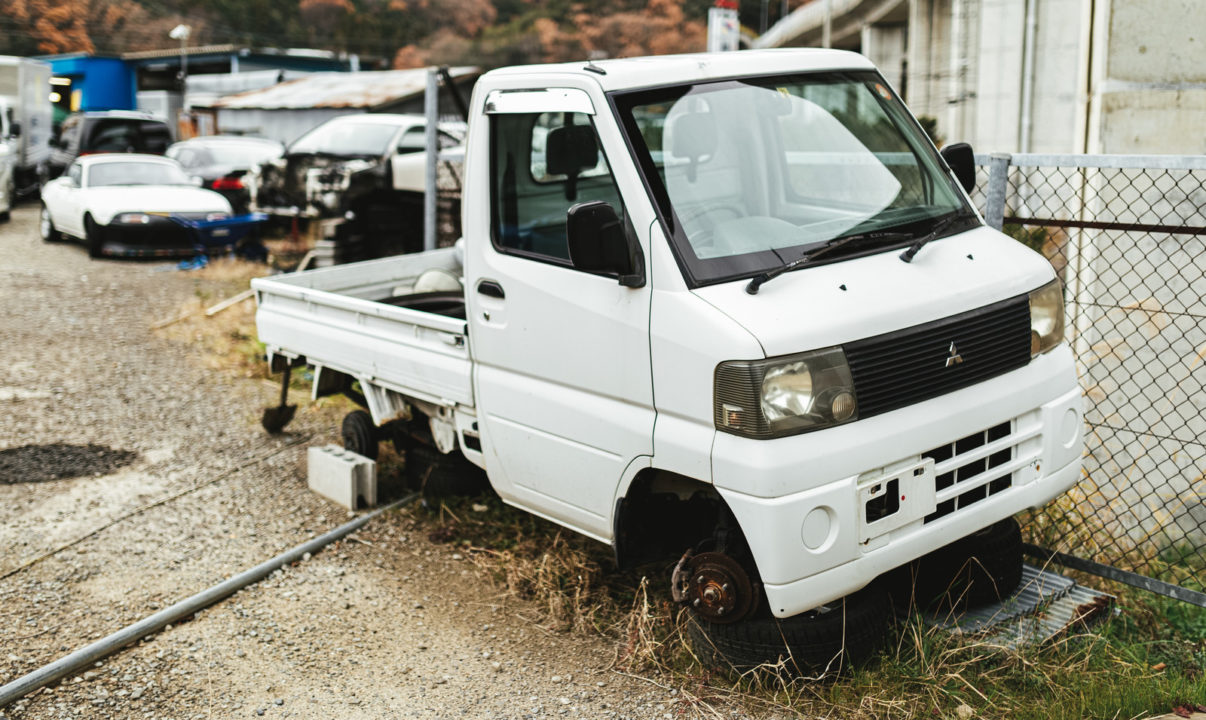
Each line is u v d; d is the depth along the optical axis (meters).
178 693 4.08
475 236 4.53
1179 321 5.91
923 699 3.80
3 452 6.91
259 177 14.13
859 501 3.54
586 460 4.14
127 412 7.86
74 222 15.32
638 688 4.03
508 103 4.35
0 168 19.47
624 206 3.88
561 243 4.40
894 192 4.39
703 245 3.79
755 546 3.49
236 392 8.42
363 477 5.93
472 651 4.38
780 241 3.92
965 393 3.84
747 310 3.54
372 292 6.82
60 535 5.59
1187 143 5.99
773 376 3.43
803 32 35.41
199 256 14.44
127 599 4.86
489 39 52.44
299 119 22.67
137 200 14.66
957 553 4.25
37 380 8.66
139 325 10.78
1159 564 5.36
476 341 4.61
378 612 4.73
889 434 3.59
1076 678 3.88
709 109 4.15
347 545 5.44
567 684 4.09
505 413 4.50
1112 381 6.11
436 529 5.57
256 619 4.68
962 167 4.68
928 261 3.99
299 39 58.56
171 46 60.72
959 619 4.23
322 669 4.25
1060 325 4.27
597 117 3.98
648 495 4.19
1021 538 4.48
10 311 11.27
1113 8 6.02
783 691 3.89
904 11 26.98
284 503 6.03
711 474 3.59
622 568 4.17
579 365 4.09
